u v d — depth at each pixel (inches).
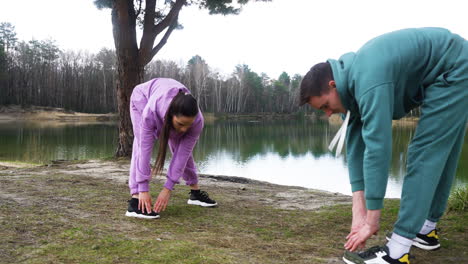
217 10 391.5
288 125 1841.8
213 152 662.5
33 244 81.6
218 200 144.3
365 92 65.9
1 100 2124.8
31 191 138.7
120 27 314.7
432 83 70.4
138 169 105.7
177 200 137.2
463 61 68.1
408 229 71.9
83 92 2402.8
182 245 83.7
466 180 311.7
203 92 2672.2
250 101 2992.1
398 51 67.7
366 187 68.8
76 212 110.4
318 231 102.8
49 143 740.7
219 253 79.8
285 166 497.0
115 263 72.5
